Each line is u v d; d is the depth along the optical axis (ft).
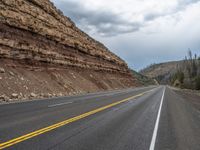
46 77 118.62
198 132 33.35
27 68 109.70
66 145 23.79
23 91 87.56
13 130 30.04
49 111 48.88
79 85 146.92
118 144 24.89
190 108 68.69
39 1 144.05
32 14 130.72
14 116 41.45
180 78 471.62
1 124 33.99
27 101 69.77
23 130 30.14
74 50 178.19
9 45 102.37
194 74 486.79
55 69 134.10
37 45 125.18
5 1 110.11
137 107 62.39
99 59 234.79
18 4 119.85
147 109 58.80
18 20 115.24
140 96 109.09
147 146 24.56
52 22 152.87
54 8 172.76
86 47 204.74
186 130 34.27
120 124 36.73
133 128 33.96
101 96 100.89
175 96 126.31
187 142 27.09
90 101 75.00
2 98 70.49
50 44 141.49
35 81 104.12
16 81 90.79
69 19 208.64
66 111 49.39
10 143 23.82
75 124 35.42
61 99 79.97
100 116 44.19
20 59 107.24
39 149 22.15
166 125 37.47
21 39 113.09
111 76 250.98
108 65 255.50
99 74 213.87
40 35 133.08
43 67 122.93
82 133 29.53
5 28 104.99
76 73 161.58
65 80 133.80
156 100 89.15
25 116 41.65
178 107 68.44
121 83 273.95
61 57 147.64
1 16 104.88
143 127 35.06
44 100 74.43
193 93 150.10
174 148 24.34
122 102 75.00
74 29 197.06
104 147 23.59
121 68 318.04
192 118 47.50
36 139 25.79
